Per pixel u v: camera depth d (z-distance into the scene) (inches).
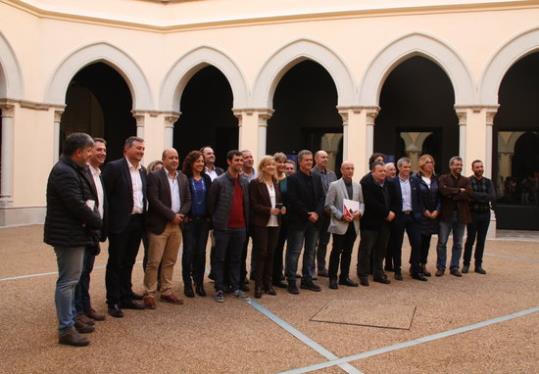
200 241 268.4
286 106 679.1
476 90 500.1
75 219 186.2
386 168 313.9
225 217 260.2
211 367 172.4
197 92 728.3
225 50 579.5
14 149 541.3
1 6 514.6
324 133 673.0
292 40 553.0
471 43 501.7
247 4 572.7
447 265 367.9
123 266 240.2
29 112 556.7
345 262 299.9
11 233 484.1
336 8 537.3
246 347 191.9
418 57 623.2
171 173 250.4
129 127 741.3
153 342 196.1
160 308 244.1
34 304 242.5
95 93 739.4
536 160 594.9
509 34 491.8
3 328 207.9
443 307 250.5
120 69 596.7
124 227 226.2
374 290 288.0
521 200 598.5
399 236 313.4
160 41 605.6
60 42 574.2
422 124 625.6
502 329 216.1
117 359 178.1
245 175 296.8
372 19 527.8
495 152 603.5
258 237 269.1
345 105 536.4
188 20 597.3
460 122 510.0
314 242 289.3
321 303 257.9
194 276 272.8
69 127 807.1
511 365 176.7
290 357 182.4
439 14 509.7
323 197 291.1
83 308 219.6
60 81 575.5
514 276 325.7
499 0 490.9
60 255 189.0
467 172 506.3
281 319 228.8
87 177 193.0
